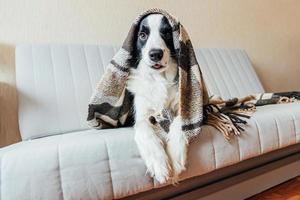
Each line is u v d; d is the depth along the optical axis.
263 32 2.36
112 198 0.76
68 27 1.48
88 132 0.96
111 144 0.77
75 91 1.28
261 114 1.12
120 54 0.95
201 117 0.88
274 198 1.19
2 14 1.33
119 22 1.62
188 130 0.86
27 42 1.38
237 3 2.18
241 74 1.86
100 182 0.74
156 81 0.97
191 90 0.92
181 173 0.84
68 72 1.30
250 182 1.18
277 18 2.47
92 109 0.93
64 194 0.70
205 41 1.97
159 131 0.88
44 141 0.85
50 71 1.27
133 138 0.81
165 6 1.79
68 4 1.48
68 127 1.21
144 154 0.79
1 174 0.67
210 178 1.04
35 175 0.68
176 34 0.95
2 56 1.34
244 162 1.14
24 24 1.38
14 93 1.36
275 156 1.27
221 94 1.67
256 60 2.30
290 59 2.54
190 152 0.87
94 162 0.74
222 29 2.07
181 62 0.92
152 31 0.94
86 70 1.34
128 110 0.99
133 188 0.78
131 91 0.98
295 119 1.20
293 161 1.37
